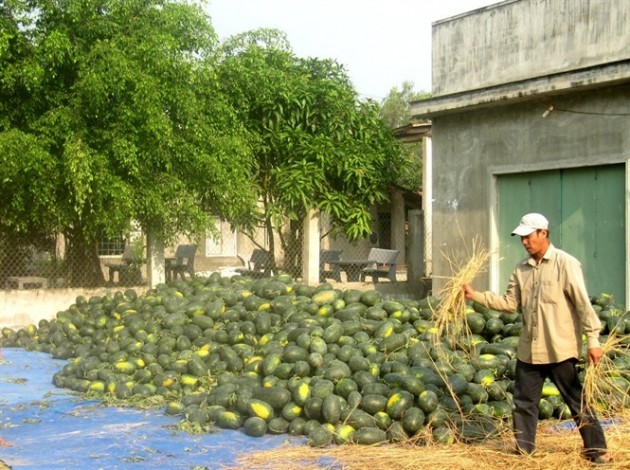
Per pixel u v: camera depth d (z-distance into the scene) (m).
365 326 9.97
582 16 14.52
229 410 8.78
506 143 15.80
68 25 14.28
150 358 10.65
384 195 18.95
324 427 7.91
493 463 7.06
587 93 14.12
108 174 13.90
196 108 15.00
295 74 18.81
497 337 9.97
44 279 15.52
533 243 7.05
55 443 8.04
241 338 10.59
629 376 9.05
